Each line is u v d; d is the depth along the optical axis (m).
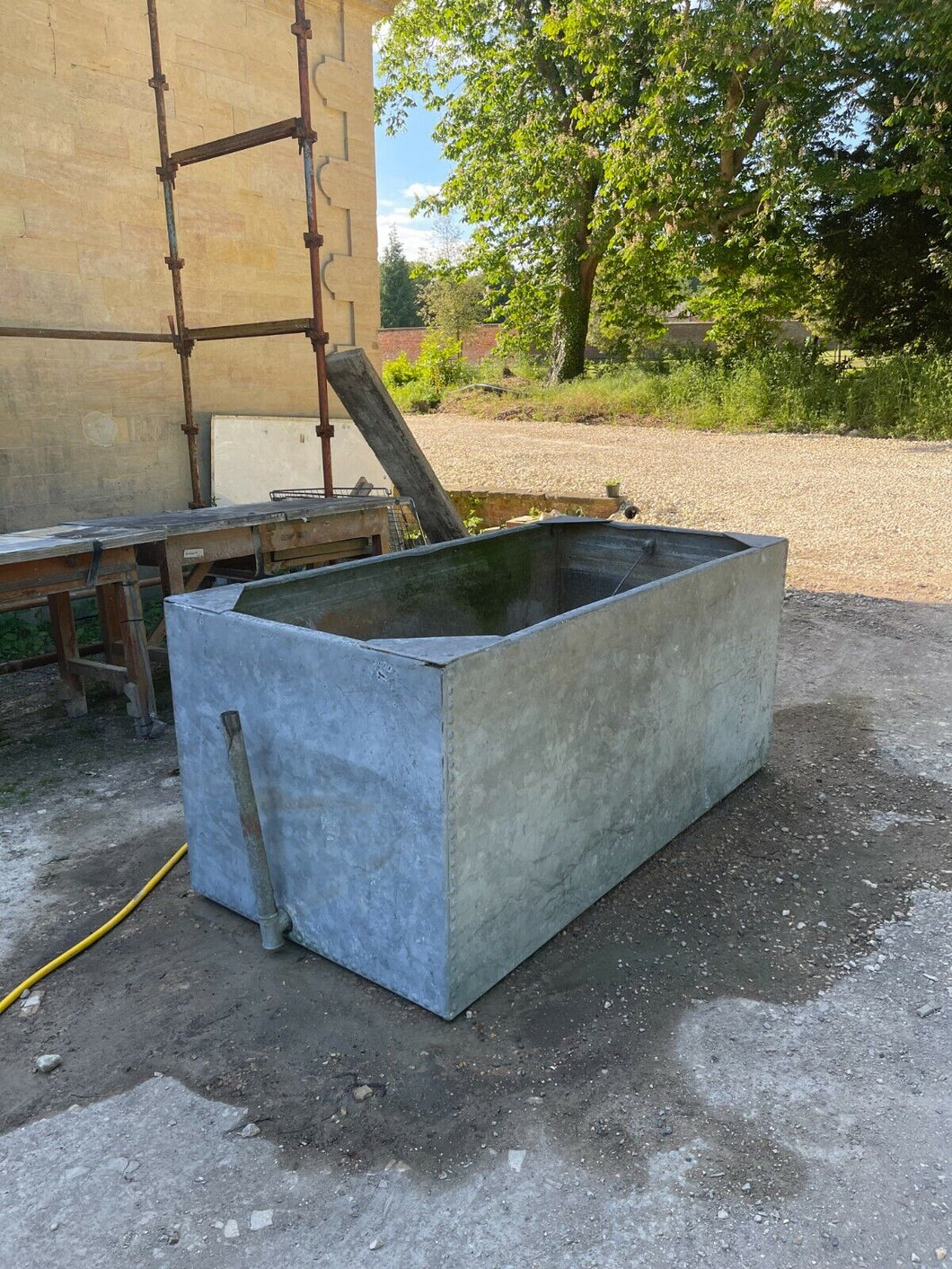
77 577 4.04
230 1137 2.03
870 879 3.13
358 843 2.41
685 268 19.91
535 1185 1.89
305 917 2.66
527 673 2.35
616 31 17.08
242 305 6.98
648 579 4.20
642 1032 2.36
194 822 2.92
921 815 3.61
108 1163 1.96
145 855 3.31
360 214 7.84
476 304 36.78
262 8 6.82
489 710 2.23
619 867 3.03
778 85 16.38
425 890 2.28
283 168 7.13
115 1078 2.21
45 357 5.76
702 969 2.62
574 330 23.22
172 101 6.30
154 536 4.24
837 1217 1.80
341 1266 1.72
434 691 2.07
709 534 3.94
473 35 21.12
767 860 3.25
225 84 6.64
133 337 5.78
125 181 6.06
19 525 5.75
